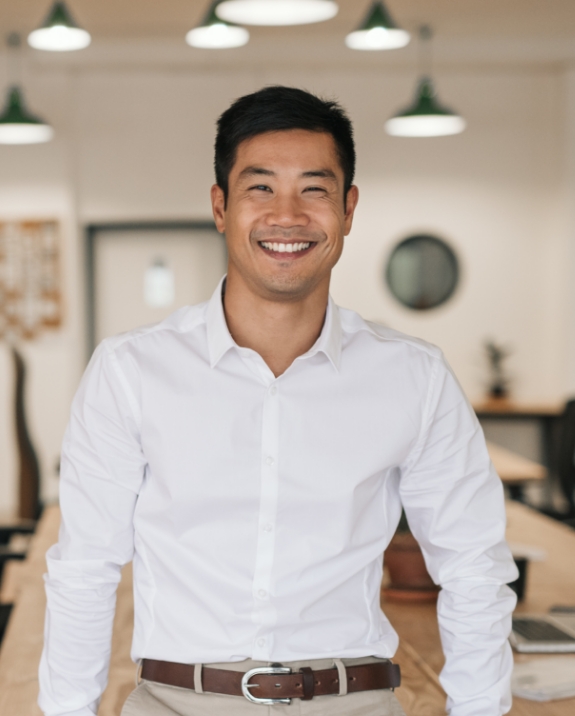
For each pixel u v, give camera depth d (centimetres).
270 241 123
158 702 125
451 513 134
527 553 260
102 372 128
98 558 128
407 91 710
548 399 722
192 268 723
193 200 702
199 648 124
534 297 724
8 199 689
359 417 130
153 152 698
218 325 129
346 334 135
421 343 137
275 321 129
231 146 126
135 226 712
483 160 717
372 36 425
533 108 714
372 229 719
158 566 127
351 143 130
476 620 132
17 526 352
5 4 577
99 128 695
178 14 605
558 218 714
